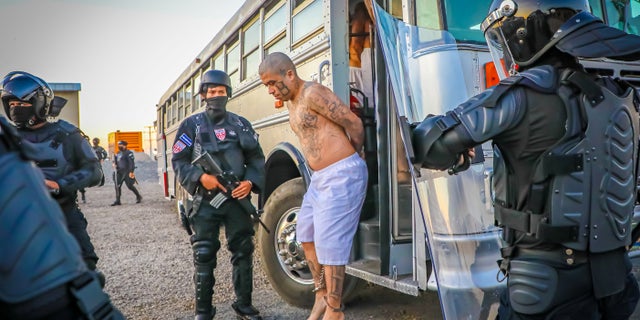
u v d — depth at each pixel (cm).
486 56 257
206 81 310
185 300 390
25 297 69
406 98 208
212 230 306
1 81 253
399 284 265
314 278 280
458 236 206
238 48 535
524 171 138
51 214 75
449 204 206
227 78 317
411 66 220
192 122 314
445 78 236
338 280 250
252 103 487
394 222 279
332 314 253
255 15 476
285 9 392
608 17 315
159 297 399
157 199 1409
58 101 274
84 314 77
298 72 369
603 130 133
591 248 131
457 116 139
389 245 281
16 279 68
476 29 261
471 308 204
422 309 341
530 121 133
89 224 857
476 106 139
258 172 318
